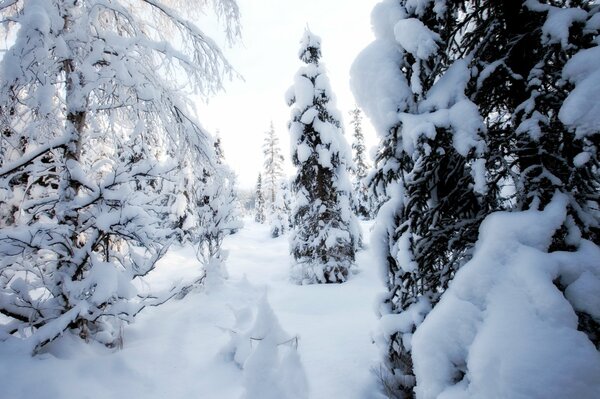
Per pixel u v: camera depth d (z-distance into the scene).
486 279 2.36
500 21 3.32
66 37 4.04
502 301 2.20
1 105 3.78
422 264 3.35
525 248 2.32
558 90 2.61
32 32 3.37
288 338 2.77
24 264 4.06
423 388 2.41
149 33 5.88
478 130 2.69
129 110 4.74
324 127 12.12
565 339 1.91
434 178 3.50
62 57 3.92
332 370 4.43
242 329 5.47
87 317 4.20
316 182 12.48
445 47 3.33
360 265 13.61
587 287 2.13
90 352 4.27
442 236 3.25
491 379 1.97
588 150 2.23
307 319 7.07
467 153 2.69
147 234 4.36
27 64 3.52
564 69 2.37
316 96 12.65
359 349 5.09
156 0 5.13
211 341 5.60
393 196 3.91
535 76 2.73
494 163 2.94
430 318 2.53
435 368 2.35
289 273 12.61
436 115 2.90
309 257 12.05
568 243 2.44
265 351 2.65
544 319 2.01
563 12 2.56
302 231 12.52
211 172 5.51
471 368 2.09
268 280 11.90
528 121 2.65
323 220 12.12
